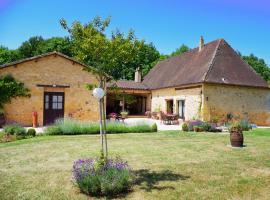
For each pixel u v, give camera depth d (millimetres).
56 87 20438
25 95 19438
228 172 7375
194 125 17484
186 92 23828
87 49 6449
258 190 6039
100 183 5742
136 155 9461
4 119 18719
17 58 45375
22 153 9758
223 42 26109
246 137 14500
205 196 5676
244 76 24109
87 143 11930
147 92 30391
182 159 8891
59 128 15227
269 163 8375
